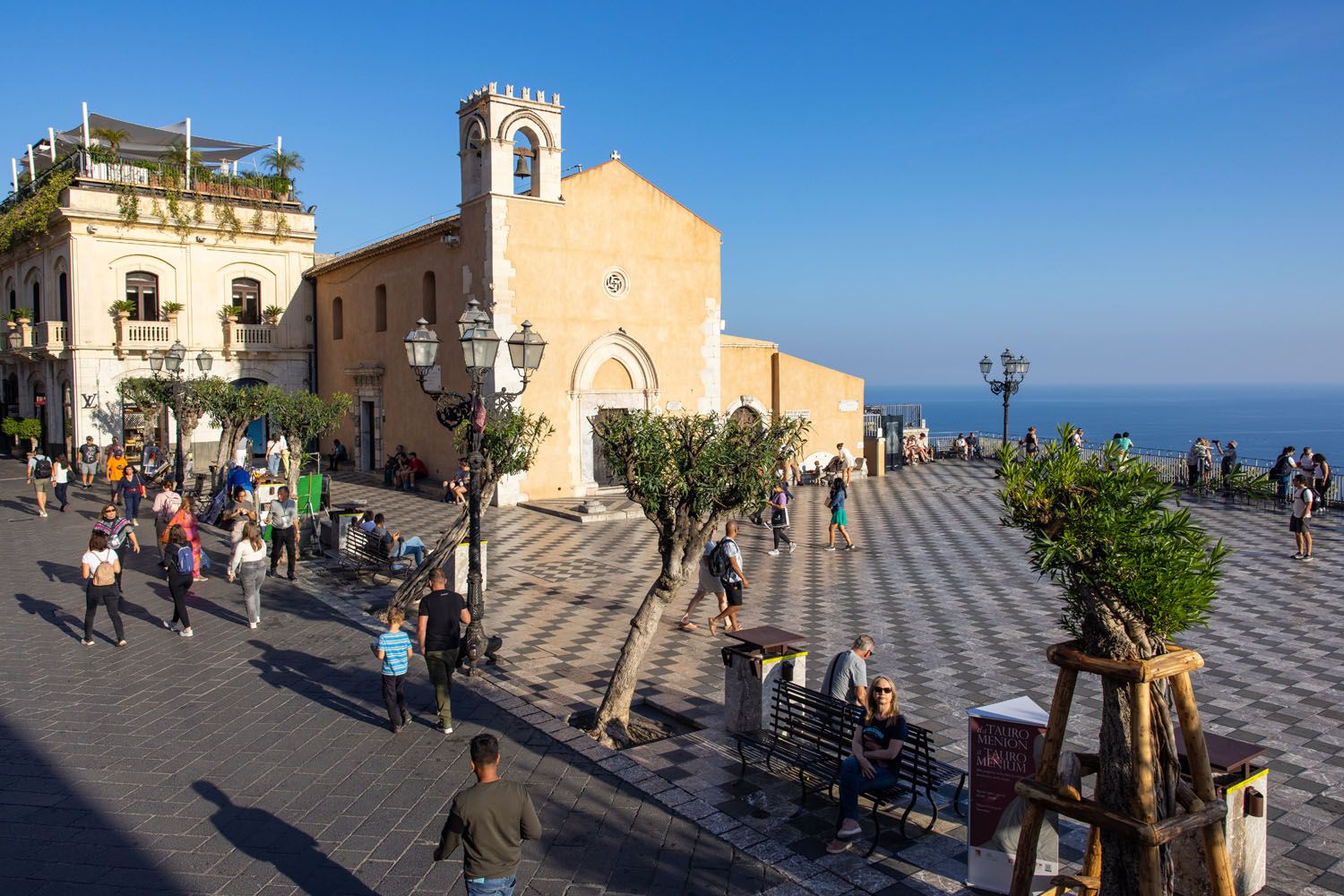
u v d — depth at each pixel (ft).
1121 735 17.13
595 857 23.95
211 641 44.29
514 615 49.70
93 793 27.76
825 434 113.09
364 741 31.94
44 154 133.80
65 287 116.06
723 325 105.19
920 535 75.00
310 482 74.23
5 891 22.26
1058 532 17.48
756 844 24.53
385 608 49.24
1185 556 16.84
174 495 61.98
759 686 31.50
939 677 38.78
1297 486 62.69
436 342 44.86
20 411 135.03
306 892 22.45
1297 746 31.30
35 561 63.21
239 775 29.09
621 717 32.78
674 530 32.55
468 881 19.40
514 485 89.92
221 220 120.88
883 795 24.72
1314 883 22.56
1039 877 21.81
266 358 125.29
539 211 89.86
